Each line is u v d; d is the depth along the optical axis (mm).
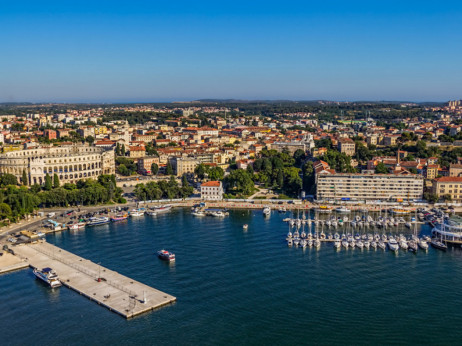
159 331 189750
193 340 184000
